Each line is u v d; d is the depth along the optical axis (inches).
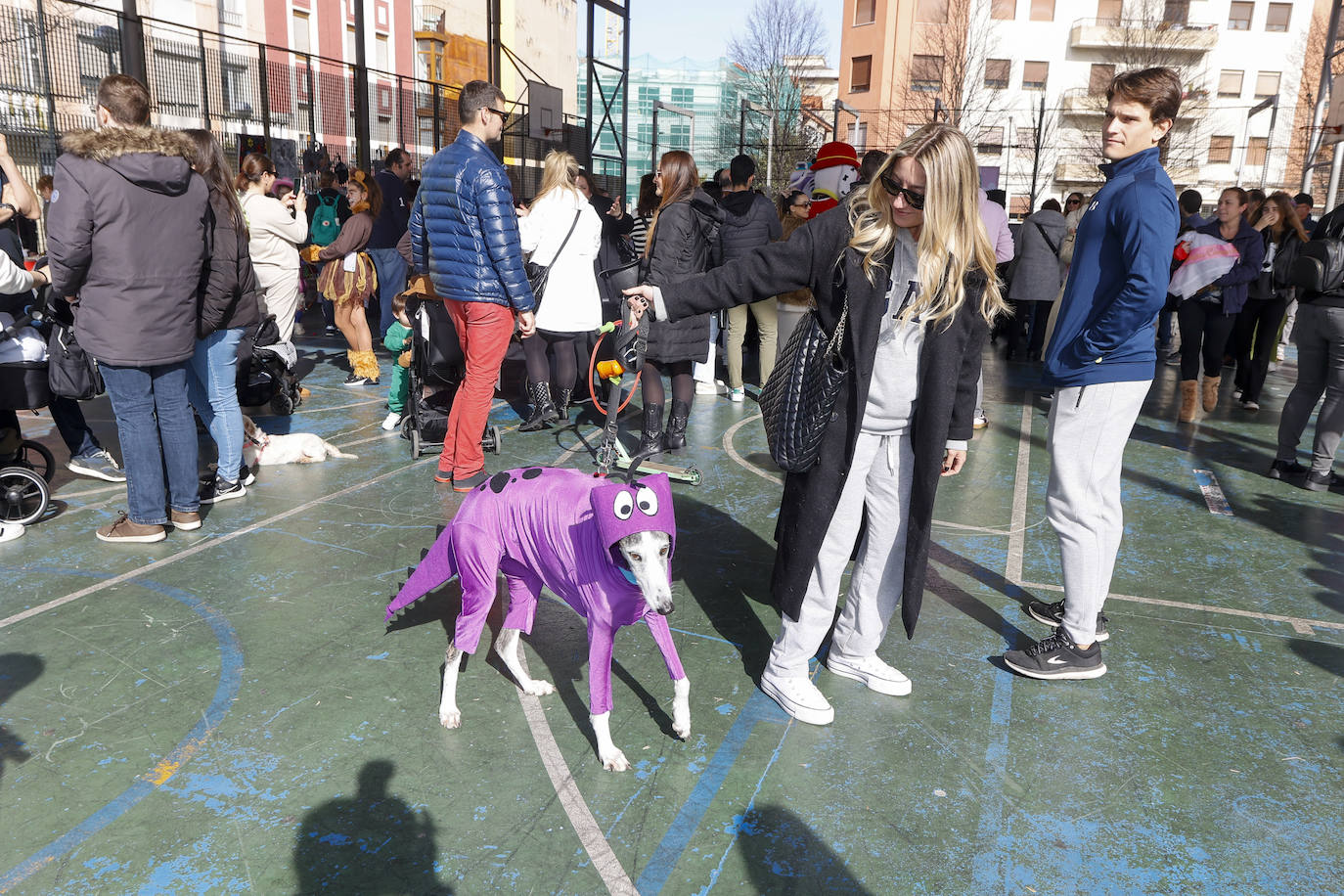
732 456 250.5
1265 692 132.9
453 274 194.7
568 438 263.4
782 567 118.7
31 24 497.7
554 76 1517.0
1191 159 1662.2
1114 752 117.0
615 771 110.0
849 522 115.8
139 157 154.9
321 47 1003.3
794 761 113.5
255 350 255.3
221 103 649.0
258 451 228.5
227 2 862.5
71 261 153.1
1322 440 228.2
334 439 256.1
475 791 105.6
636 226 356.5
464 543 112.7
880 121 1734.7
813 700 122.6
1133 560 183.3
